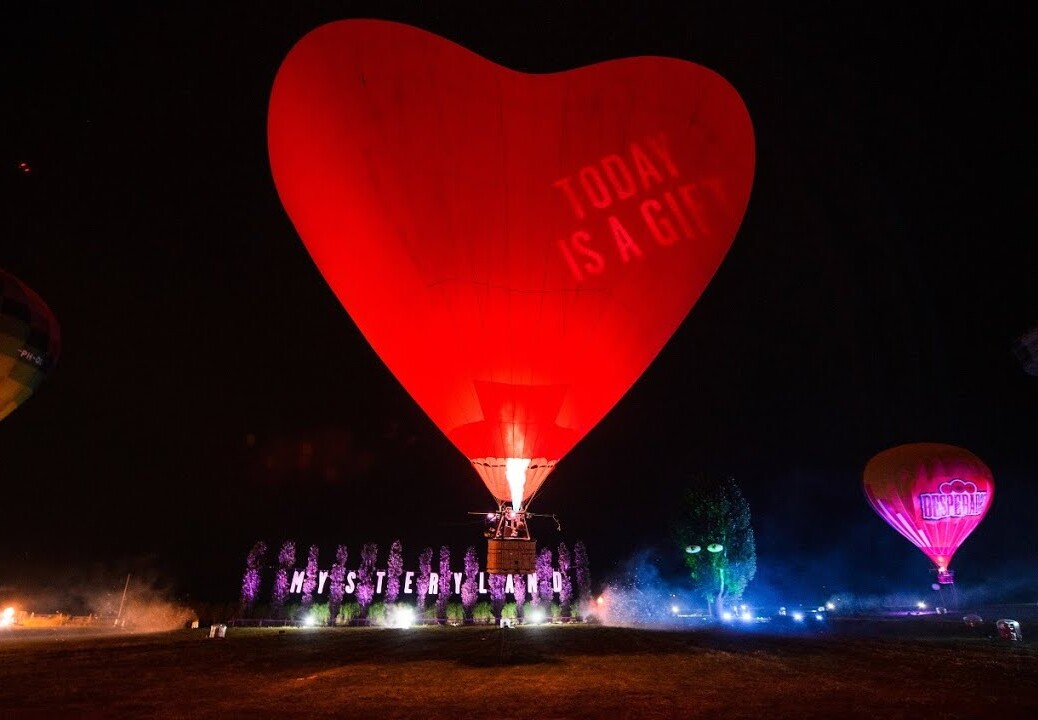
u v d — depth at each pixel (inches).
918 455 1323.8
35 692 370.0
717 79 470.6
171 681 412.5
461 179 435.8
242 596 1760.6
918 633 805.2
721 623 1124.5
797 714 302.7
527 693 357.4
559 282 440.1
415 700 336.5
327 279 481.1
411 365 460.8
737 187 473.4
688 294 473.7
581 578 1809.8
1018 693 360.8
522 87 449.1
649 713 303.7
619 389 468.1
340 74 438.6
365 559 1827.0
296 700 339.0
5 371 738.2
